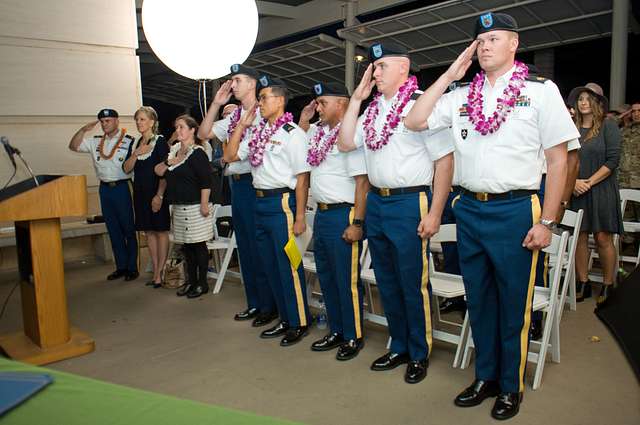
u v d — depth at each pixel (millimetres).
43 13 4906
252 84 3312
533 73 2164
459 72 2152
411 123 2268
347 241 2783
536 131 2049
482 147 2105
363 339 3002
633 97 7957
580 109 3750
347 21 9078
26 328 3148
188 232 4020
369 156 2525
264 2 9875
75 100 5160
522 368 2227
